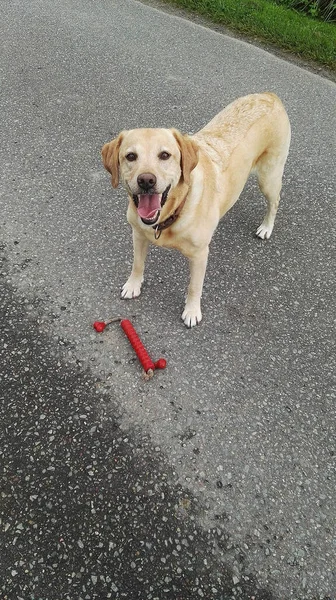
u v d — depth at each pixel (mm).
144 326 1085
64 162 1544
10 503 784
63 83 1952
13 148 1586
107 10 2615
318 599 707
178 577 715
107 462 841
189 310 1097
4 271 1178
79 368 985
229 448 875
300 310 1154
